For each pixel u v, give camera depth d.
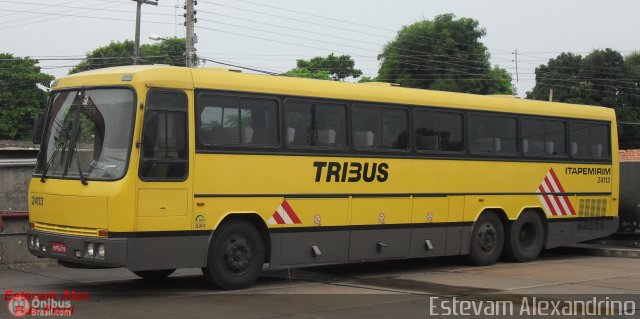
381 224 13.29
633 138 55.53
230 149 11.32
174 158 10.70
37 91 56.75
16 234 14.03
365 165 13.06
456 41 53.59
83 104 10.95
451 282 12.64
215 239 11.20
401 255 13.66
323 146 12.50
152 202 10.41
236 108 11.47
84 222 10.34
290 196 12.02
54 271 13.88
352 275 13.67
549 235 16.48
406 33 54.00
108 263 10.02
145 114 10.43
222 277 11.30
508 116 15.66
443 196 14.35
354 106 12.99
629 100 56.53
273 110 11.91
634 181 19.30
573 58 57.84
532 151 16.12
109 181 10.22
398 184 13.58
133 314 9.23
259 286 12.04
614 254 17.75
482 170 15.08
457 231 14.65
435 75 52.62
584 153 17.28
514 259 15.96
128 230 10.15
